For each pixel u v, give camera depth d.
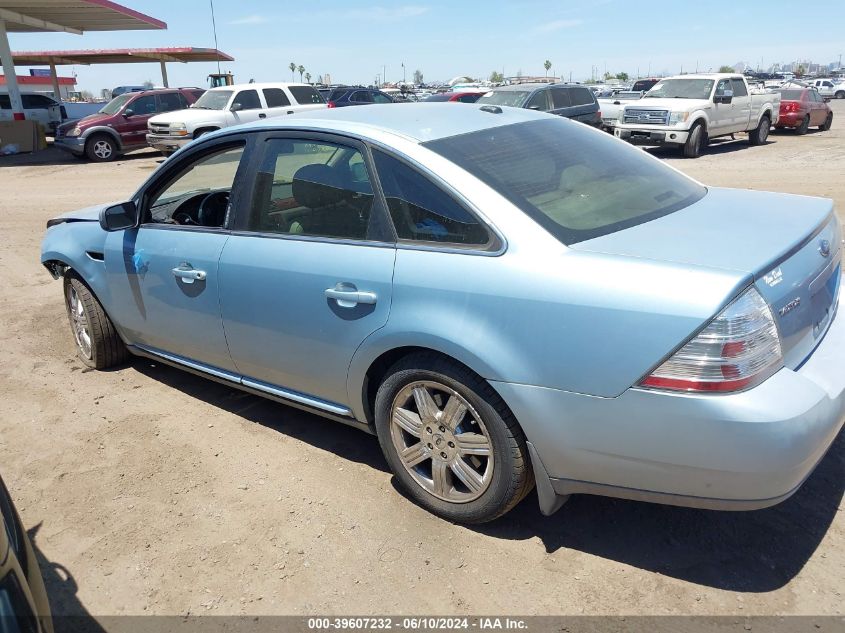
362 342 3.12
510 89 17.05
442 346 2.83
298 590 2.79
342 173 3.29
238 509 3.32
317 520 3.21
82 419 4.27
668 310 2.38
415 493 3.23
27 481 3.63
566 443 2.64
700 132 16.61
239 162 3.72
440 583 2.79
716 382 2.34
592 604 2.64
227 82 29.11
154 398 4.54
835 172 12.68
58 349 5.46
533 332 2.62
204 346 4.00
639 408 2.46
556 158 3.33
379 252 3.07
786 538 2.94
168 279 4.01
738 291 2.35
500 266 2.72
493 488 2.90
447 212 2.93
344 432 4.02
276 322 3.48
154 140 17.72
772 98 19.27
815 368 2.64
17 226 10.45
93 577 2.92
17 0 19.91
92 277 4.62
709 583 2.71
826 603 2.58
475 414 2.88
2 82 43.94
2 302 6.70
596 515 3.16
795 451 2.34
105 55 33.62
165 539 3.13
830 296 2.98
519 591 2.73
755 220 2.99
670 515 3.13
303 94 18.94
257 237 3.57
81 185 14.77
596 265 2.56
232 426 4.13
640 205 3.12
